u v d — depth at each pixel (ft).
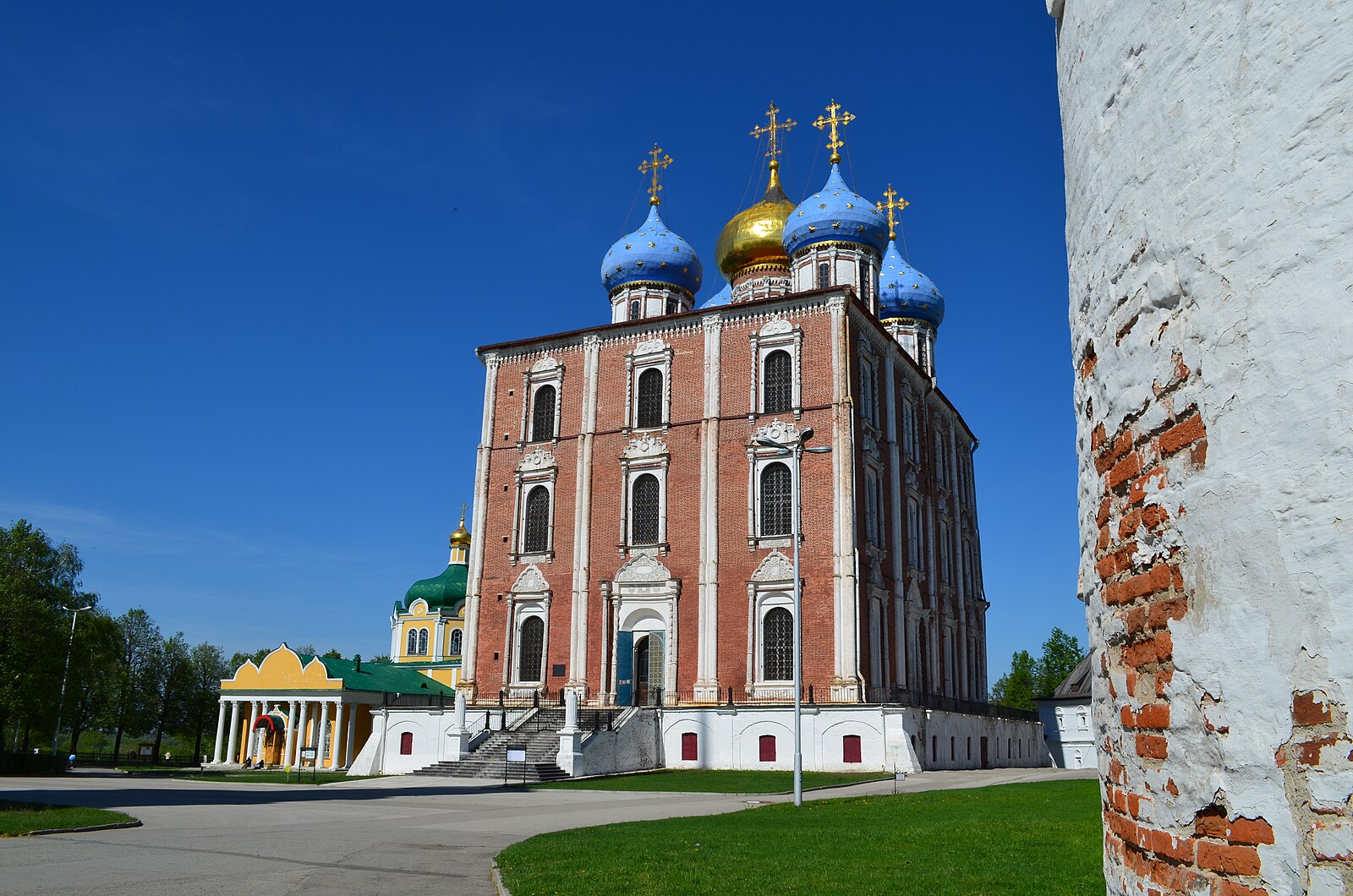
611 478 172.35
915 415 197.67
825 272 195.93
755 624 155.12
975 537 233.76
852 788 117.19
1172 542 15.81
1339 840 11.94
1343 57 13.15
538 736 149.48
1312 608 12.62
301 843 67.82
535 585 172.86
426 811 93.66
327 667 240.94
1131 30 18.17
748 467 161.99
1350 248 12.71
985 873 49.70
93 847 64.69
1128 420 17.76
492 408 186.19
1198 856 14.61
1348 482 12.32
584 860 55.31
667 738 153.07
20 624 210.18
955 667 205.36
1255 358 13.97
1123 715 17.87
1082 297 20.84
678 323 173.68
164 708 330.13
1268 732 13.19
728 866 52.85
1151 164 17.12
